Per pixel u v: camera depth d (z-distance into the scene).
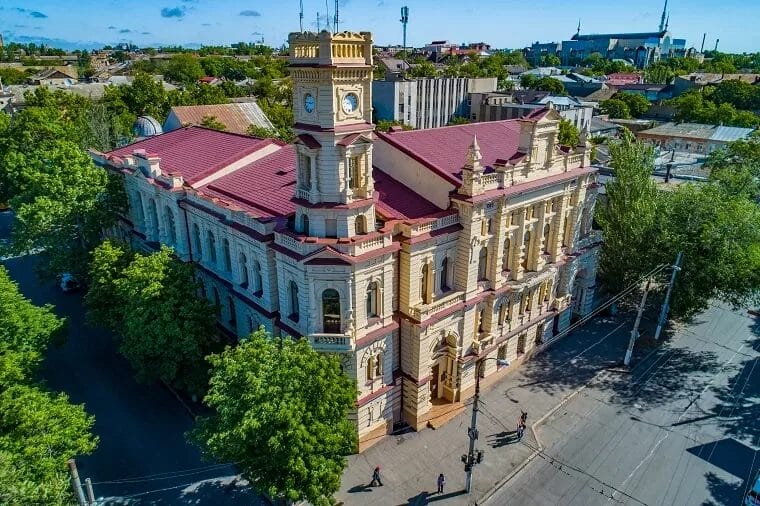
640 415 43.28
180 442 39.75
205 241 47.56
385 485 36.28
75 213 54.97
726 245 49.34
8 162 64.50
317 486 29.08
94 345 51.88
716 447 39.84
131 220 60.50
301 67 32.28
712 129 117.81
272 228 37.84
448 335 41.41
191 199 47.34
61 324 40.09
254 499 35.09
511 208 41.72
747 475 37.25
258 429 28.55
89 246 57.78
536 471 37.69
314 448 28.91
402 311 39.12
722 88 161.00
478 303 42.88
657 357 51.09
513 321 46.78
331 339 35.66
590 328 56.19
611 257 56.91
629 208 54.97
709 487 36.28
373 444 39.97
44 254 57.78
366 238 34.81
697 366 49.66
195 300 40.50
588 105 141.62
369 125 34.03
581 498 35.47
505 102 145.25
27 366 35.78
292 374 29.70
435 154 42.34
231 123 99.12
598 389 46.53
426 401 41.34
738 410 43.81
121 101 119.44
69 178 54.72
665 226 52.56
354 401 31.78
